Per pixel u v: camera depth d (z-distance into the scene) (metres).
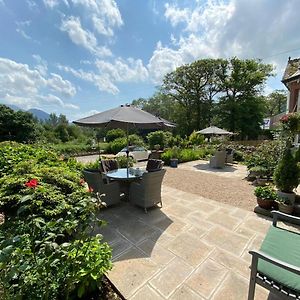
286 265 1.45
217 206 4.32
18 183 2.70
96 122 4.07
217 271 2.30
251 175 6.95
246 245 2.83
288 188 4.08
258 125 22.81
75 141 24.84
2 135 15.70
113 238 3.02
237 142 16.55
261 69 22.48
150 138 15.64
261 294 1.98
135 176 4.45
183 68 23.98
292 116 4.36
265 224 3.47
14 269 1.36
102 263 1.87
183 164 10.64
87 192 2.70
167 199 4.79
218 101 24.19
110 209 4.12
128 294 1.98
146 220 3.62
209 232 3.19
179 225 3.42
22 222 2.04
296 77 9.68
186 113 25.92
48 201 2.46
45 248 1.51
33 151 5.32
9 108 16.78
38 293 1.52
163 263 2.45
